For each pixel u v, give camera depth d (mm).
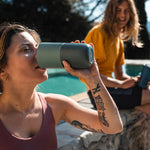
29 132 1041
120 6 2465
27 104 1046
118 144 2453
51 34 17047
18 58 941
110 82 2479
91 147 2008
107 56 2506
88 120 1299
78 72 1092
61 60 900
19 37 962
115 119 1187
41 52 911
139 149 2768
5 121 980
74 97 3551
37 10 17000
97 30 2449
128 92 2592
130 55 16234
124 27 2783
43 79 992
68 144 1751
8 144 944
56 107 1230
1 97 1033
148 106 2566
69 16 17469
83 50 880
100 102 1170
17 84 989
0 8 15969
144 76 2527
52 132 1139
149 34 16203
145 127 2629
